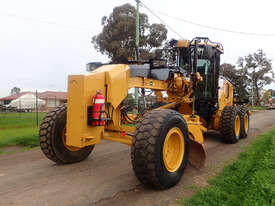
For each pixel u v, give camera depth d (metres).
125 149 5.90
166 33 20.42
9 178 3.75
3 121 12.79
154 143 3.09
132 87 4.25
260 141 6.68
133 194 3.19
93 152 5.57
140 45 19.45
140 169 3.12
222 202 2.83
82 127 3.42
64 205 2.85
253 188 2.98
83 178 3.77
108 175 3.93
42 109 41.91
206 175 3.98
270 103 35.06
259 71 46.62
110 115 3.85
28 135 7.12
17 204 2.87
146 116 3.38
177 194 3.20
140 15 19.70
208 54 6.24
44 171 4.11
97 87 3.63
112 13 20.09
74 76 3.51
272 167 3.77
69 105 3.54
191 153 4.34
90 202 2.94
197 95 6.10
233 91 9.65
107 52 20.83
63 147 4.34
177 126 3.56
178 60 6.23
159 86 4.92
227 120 6.54
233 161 4.75
